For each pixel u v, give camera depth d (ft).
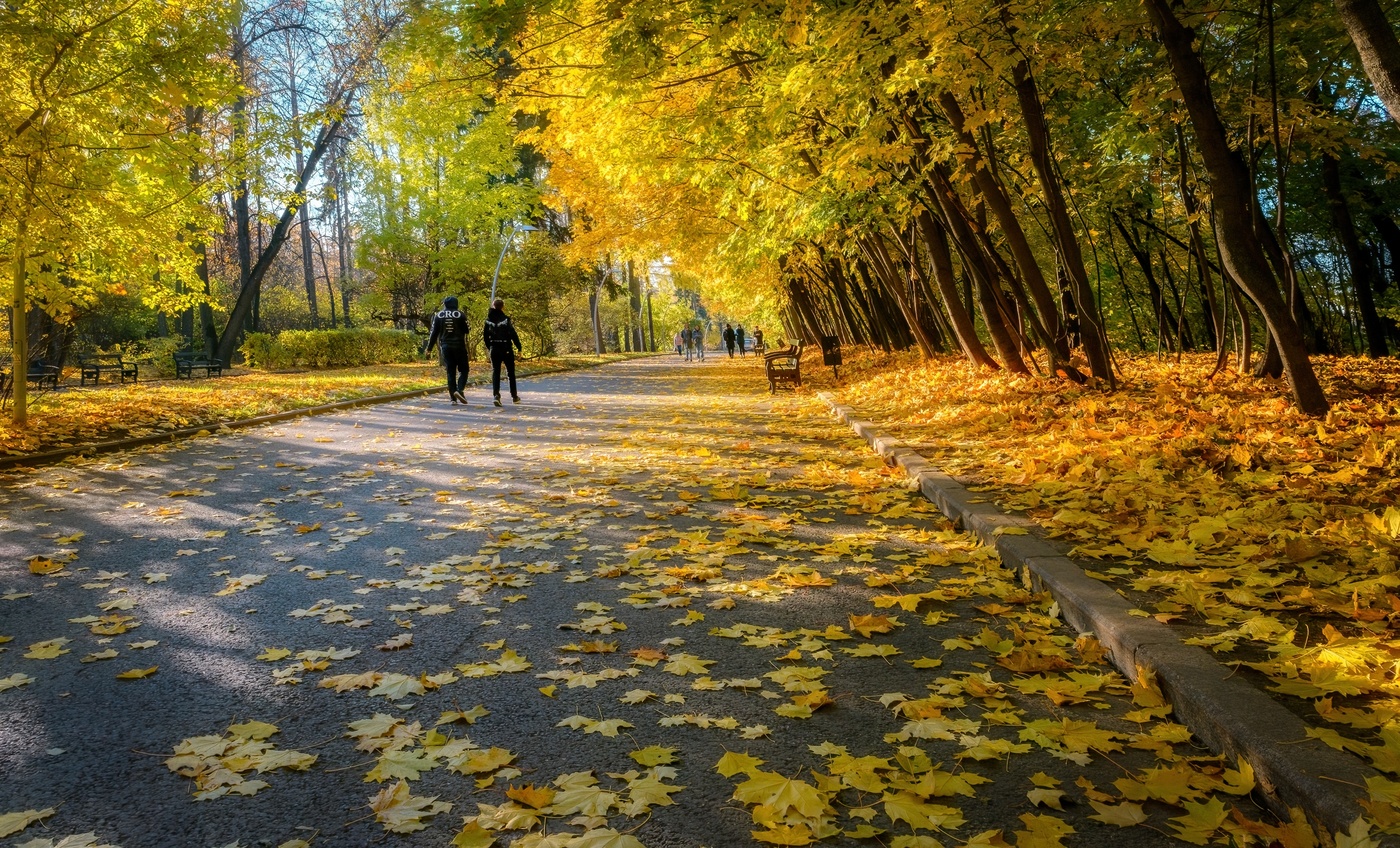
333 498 24.40
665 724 9.91
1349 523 14.48
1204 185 39.04
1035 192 42.22
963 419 33.58
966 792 8.18
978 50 26.96
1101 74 36.91
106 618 14.07
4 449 31.96
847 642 12.48
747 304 122.83
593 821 7.84
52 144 35.37
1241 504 16.74
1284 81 37.04
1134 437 24.29
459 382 56.59
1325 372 37.40
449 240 122.93
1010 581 15.02
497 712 10.32
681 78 41.75
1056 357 38.68
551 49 35.81
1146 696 9.86
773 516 20.89
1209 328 64.54
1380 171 45.19
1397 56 15.24
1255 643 10.41
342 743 9.61
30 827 7.97
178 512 22.67
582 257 85.81
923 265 69.67
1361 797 6.93
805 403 53.52
